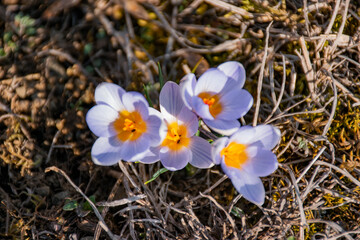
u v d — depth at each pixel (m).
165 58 0.49
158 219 0.48
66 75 0.49
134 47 0.49
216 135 0.49
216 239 0.48
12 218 0.49
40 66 0.49
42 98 0.49
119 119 0.46
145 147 0.45
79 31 0.49
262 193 0.45
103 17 0.49
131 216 0.48
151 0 0.49
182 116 0.46
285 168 0.49
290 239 0.48
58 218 0.49
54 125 0.49
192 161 0.46
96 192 0.49
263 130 0.46
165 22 0.49
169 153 0.46
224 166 0.45
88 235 0.49
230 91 0.46
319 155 0.49
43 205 0.49
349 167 0.49
